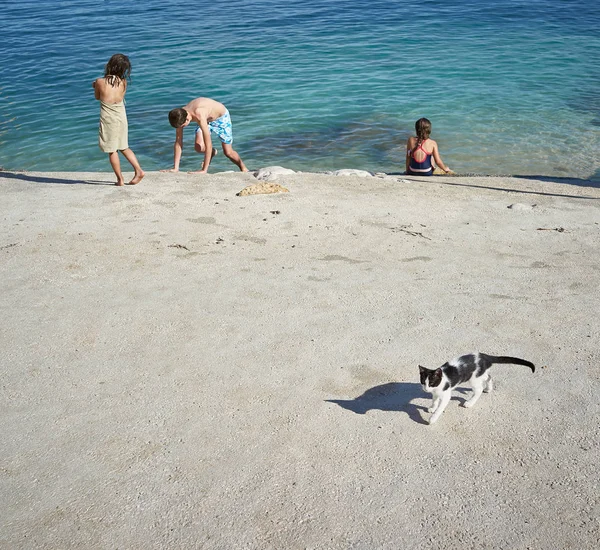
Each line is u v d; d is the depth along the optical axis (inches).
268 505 88.7
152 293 149.7
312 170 336.2
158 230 190.5
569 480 92.3
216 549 81.8
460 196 247.3
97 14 808.9
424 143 291.1
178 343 128.6
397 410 107.8
